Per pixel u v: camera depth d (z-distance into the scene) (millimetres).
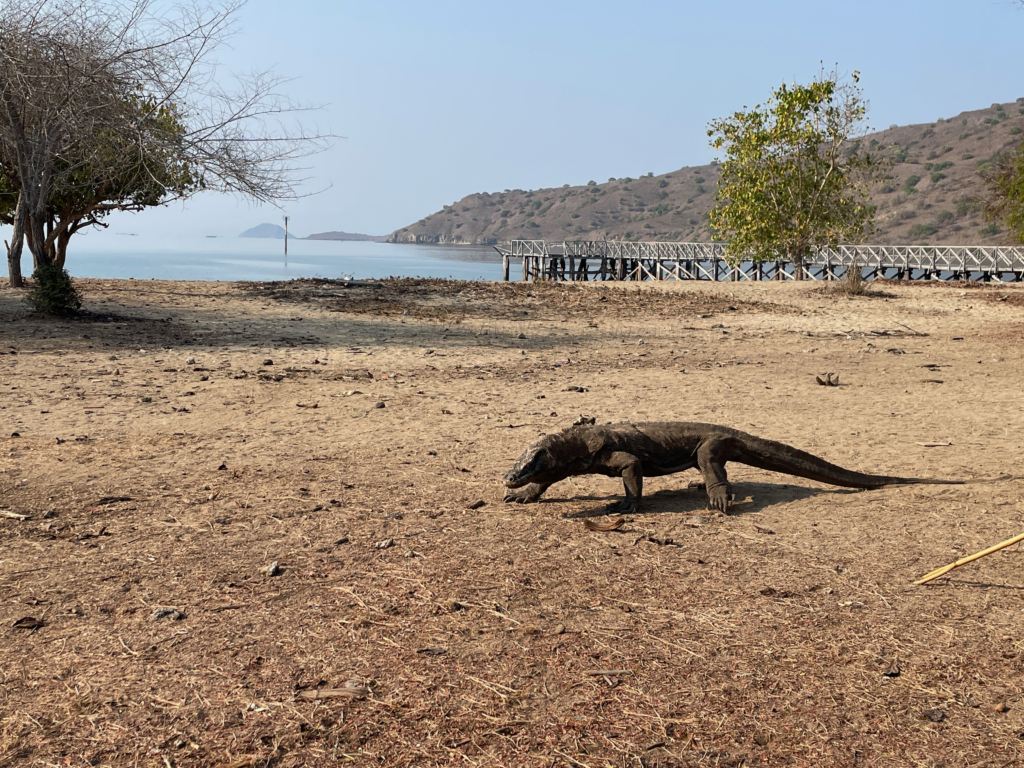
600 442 5043
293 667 2992
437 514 4863
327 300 18750
